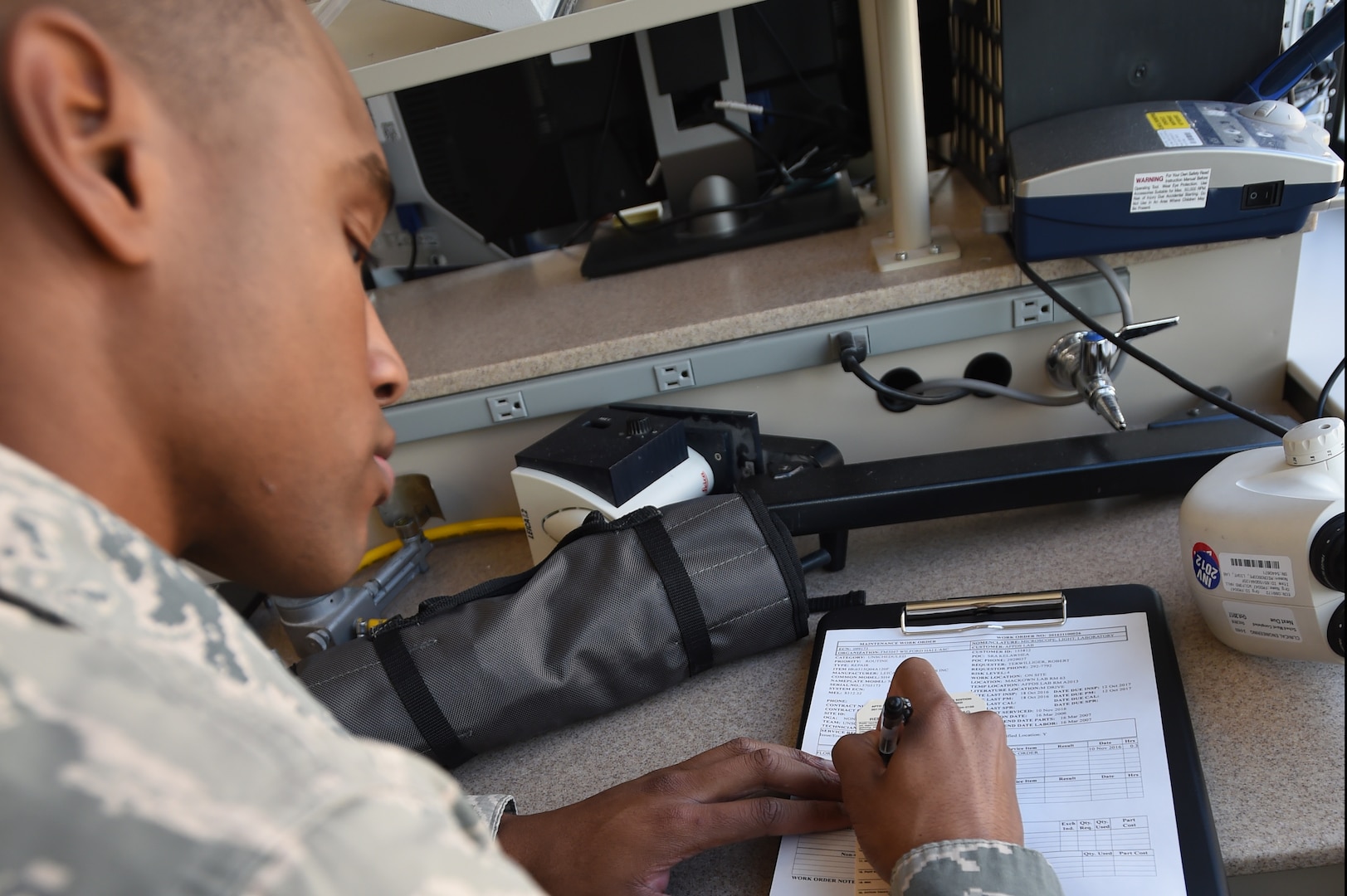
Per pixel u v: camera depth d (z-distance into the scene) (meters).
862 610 0.77
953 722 0.56
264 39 0.31
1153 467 0.81
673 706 0.75
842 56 1.13
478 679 0.71
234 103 0.30
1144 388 0.97
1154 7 0.85
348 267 0.34
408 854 0.22
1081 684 0.65
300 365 0.32
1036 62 0.88
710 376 0.97
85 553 0.24
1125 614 0.69
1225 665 0.66
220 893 0.20
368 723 0.70
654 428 0.88
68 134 0.25
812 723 0.67
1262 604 0.63
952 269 0.92
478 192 1.22
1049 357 0.94
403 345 1.07
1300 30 0.87
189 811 0.20
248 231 0.30
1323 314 1.00
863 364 0.96
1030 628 0.70
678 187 1.18
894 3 0.85
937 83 1.14
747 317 0.94
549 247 1.32
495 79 1.14
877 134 1.10
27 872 0.19
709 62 1.10
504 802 0.63
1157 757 0.58
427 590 0.97
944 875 0.47
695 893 0.58
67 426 0.28
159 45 0.29
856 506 0.84
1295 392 0.94
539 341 1.00
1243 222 0.82
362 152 0.35
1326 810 0.54
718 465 0.91
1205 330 0.93
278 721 0.23
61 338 0.27
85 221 0.26
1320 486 0.60
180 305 0.29
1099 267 0.87
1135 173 0.80
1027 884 0.46
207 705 0.22
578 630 0.72
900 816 0.51
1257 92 0.87
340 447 0.35
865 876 0.55
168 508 0.33
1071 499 0.83
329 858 0.21
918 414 0.98
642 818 0.58
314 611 0.87
